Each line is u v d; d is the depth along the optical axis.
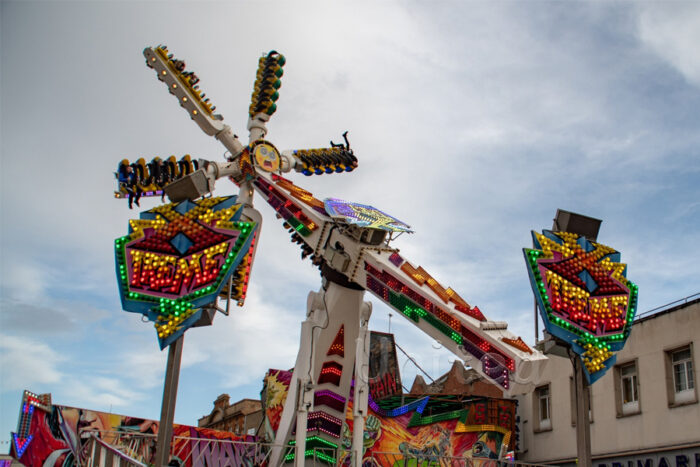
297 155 33.00
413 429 40.75
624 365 34.88
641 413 32.81
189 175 23.81
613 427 34.22
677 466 30.34
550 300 24.47
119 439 27.11
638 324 34.03
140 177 26.97
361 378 29.89
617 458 33.69
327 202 29.42
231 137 30.64
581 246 25.67
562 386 38.19
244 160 30.64
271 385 47.00
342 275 29.61
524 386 23.67
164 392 20.88
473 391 46.03
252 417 60.44
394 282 26.92
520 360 23.52
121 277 22.17
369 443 40.06
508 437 39.75
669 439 31.05
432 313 25.97
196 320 21.92
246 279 24.70
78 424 28.25
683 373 31.53
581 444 23.61
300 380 29.55
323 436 30.45
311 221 29.78
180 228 23.16
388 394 48.12
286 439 30.58
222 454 32.78
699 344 30.52
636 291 25.95
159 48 29.97
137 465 17.48
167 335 21.75
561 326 24.31
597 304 25.12
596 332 24.78
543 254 24.95
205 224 23.30
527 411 40.75
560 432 37.59
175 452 31.20
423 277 26.70
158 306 22.20
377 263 27.48
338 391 30.84
